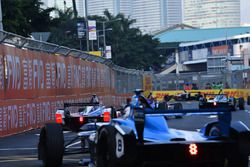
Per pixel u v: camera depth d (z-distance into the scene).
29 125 41.88
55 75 49.94
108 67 80.69
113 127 15.73
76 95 57.81
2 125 36.75
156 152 15.55
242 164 15.77
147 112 15.55
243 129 15.52
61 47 52.19
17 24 85.31
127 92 98.19
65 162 23.50
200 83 130.00
